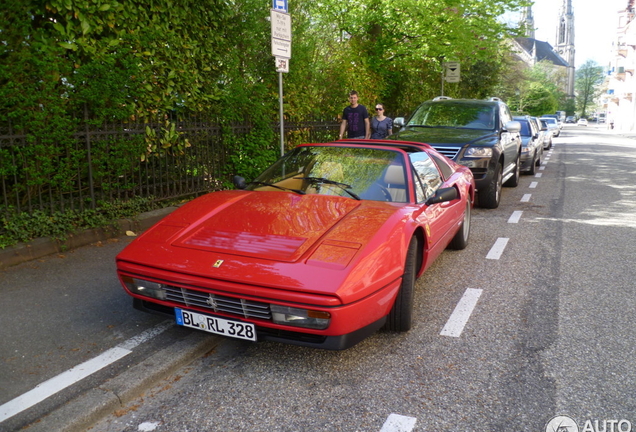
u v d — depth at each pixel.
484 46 17.95
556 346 3.66
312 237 3.35
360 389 3.09
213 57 8.33
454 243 6.18
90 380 3.11
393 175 4.37
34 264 5.25
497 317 4.20
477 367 3.36
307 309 2.93
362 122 10.51
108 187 6.29
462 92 28.14
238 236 3.45
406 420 2.77
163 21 7.27
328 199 4.01
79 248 5.83
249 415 2.83
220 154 8.45
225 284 3.06
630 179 13.59
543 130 21.78
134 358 3.40
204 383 3.19
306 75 10.95
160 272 3.27
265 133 8.86
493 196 8.99
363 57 14.91
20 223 5.34
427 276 5.30
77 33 6.11
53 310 4.15
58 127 5.43
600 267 5.57
